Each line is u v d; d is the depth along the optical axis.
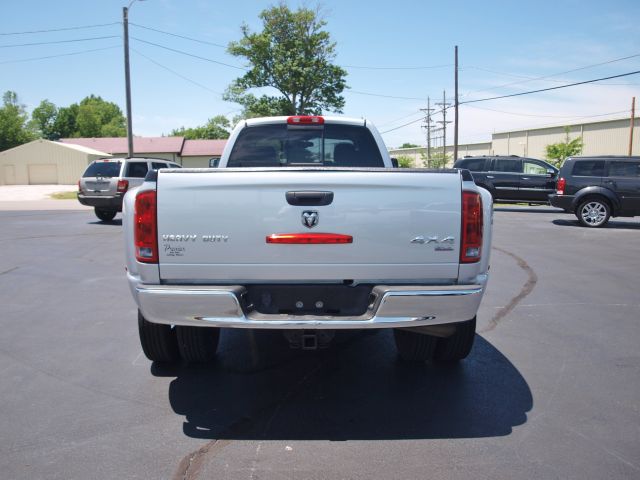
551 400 3.79
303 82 45.56
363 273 3.35
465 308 3.32
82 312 6.01
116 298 6.64
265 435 3.27
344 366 4.46
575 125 44.97
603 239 12.27
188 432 3.30
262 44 45.72
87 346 4.88
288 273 3.33
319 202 3.29
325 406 3.69
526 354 4.74
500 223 15.63
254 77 47.09
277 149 5.38
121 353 4.71
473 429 3.35
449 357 4.40
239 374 4.27
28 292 6.94
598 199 14.63
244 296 3.31
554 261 9.41
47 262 9.09
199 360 4.38
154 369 4.35
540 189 18.91
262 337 5.24
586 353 4.77
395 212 3.31
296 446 3.14
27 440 3.19
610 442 3.19
